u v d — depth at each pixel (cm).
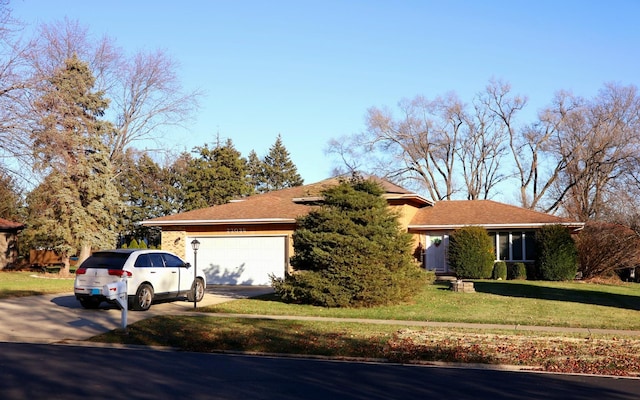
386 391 860
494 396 836
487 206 3294
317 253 1820
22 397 788
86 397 793
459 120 5322
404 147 5291
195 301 1811
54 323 1506
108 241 3556
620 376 998
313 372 1002
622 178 4334
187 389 852
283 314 1683
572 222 3002
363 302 1803
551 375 1002
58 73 2738
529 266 2998
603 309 1792
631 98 4472
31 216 3938
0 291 2234
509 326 1487
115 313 1672
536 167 5059
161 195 5200
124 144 4209
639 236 2966
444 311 1728
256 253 2811
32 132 2378
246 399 796
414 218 3212
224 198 5347
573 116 4719
